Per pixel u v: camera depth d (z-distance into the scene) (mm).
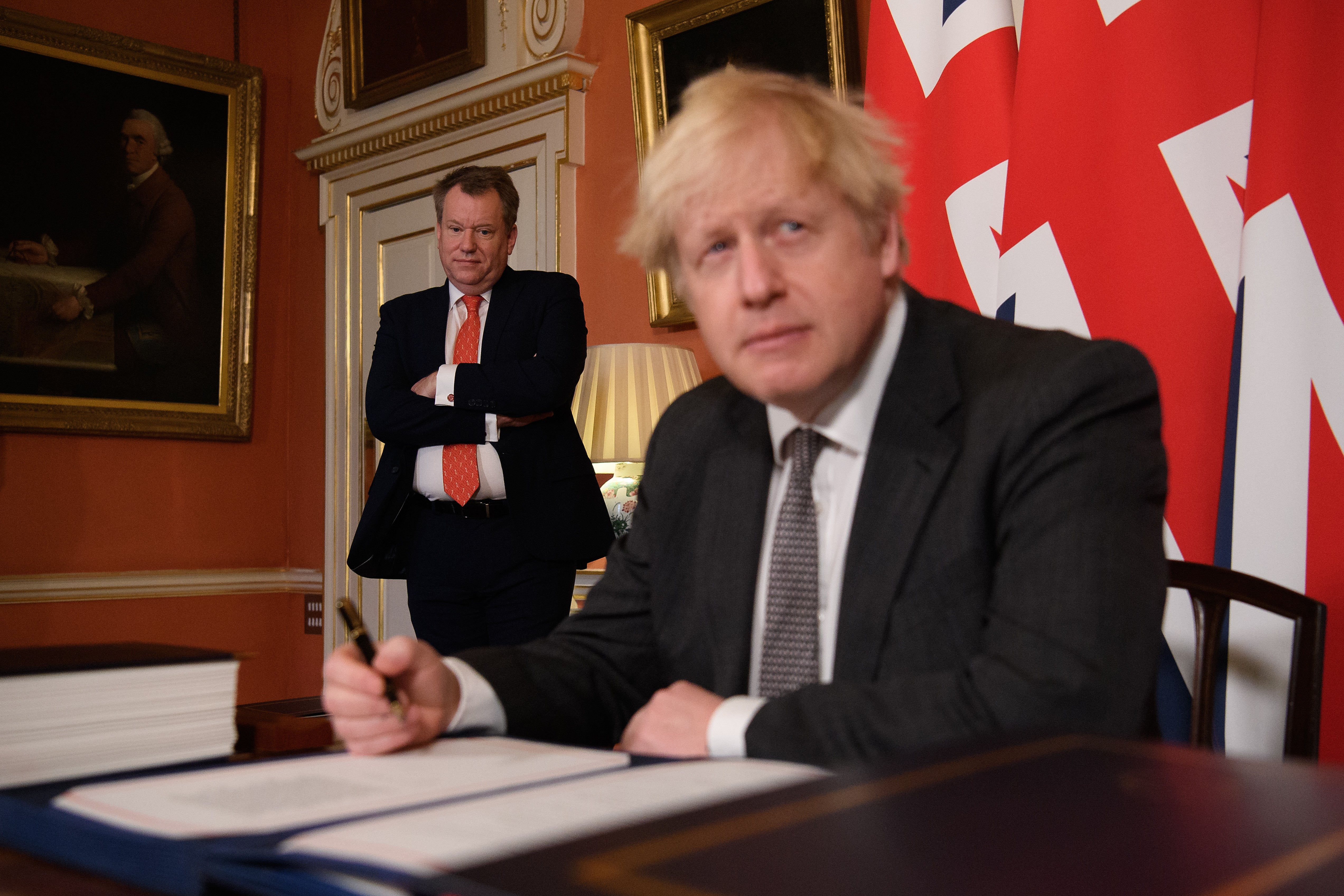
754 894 396
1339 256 1901
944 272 2562
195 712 962
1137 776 565
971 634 1040
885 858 436
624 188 4141
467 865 432
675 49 3914
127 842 643
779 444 1229
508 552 3146
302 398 5504
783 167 1023
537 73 4277
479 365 3090
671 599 1267
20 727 857
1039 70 2326
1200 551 2115
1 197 4688
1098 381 1048
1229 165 2139
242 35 5484
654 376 3492
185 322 5184
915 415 1135
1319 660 1431
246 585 5352
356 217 5211
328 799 747
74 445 4891
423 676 1024
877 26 2758
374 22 5062
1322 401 1895
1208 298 2133
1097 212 2240
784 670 1135
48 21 4770
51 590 4750
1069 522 979
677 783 736
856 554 1102
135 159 5039
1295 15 1973
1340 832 469
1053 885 405
